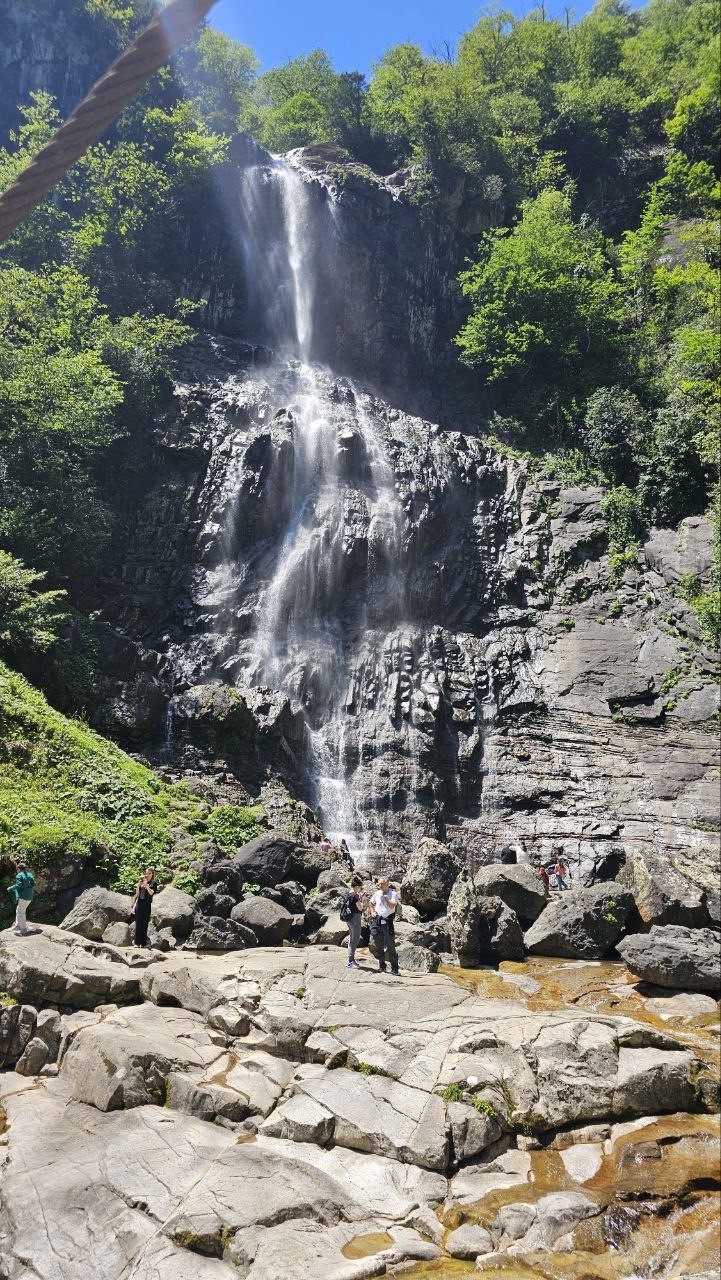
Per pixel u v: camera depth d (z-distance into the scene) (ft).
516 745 95.96
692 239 141.79
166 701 80.59
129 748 77.61
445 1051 37.42
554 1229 27.99
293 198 147.74
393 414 132.16
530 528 116.26
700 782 88.48
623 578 107.34
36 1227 27.81
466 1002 42.45
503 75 185.88
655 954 46.21
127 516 105.19
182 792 71.36
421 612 108.37
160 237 135.64
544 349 139.44
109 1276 26.14
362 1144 33.22
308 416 121.60
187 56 173.17
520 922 61.87
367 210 153.89
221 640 96.53
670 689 96.17
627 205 173.88
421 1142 32.48
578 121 178.19
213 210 142.31
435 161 163.12
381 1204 30.09
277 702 87.15
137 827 62.90
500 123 171.83
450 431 133.90
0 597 73.41
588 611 106.32
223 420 115.44
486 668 102.37
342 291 147.33
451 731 96.27
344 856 70.28
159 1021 40.70
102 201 128.77
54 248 125.08
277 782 81.46
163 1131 33.42
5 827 56.65
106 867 58.65
